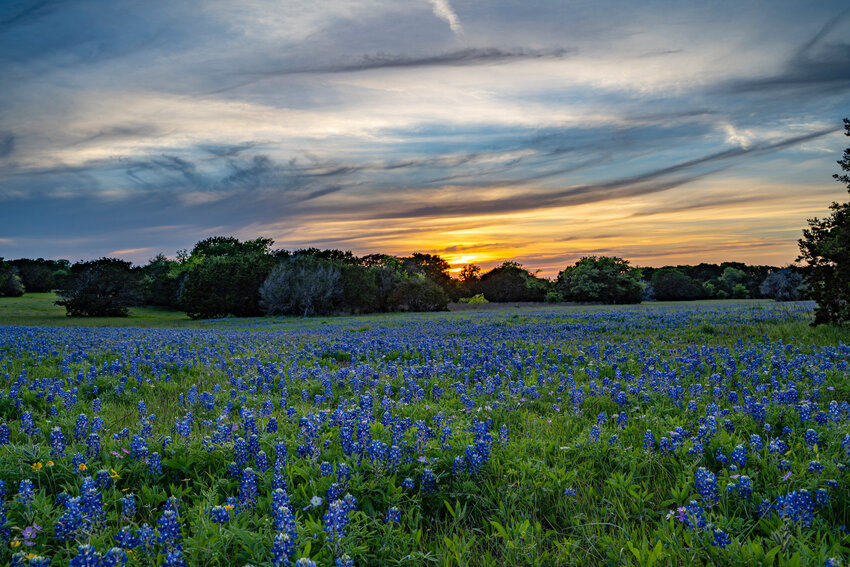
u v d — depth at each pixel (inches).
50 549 165.8
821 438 249.6
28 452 224.1
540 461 233.1
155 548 165.8
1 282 3304.6
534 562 165.8
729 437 245.0
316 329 1266.0
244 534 162.4
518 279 3713.1
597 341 737.0
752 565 151.7
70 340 823.7
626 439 267.4
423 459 218.5
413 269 3083.2
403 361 604.7
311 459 227.9
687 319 1030.4
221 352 697.6
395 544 174.4
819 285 778.8
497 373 479.5
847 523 183.5
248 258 2476.6
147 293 3016.7
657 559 157.4
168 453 239.8
